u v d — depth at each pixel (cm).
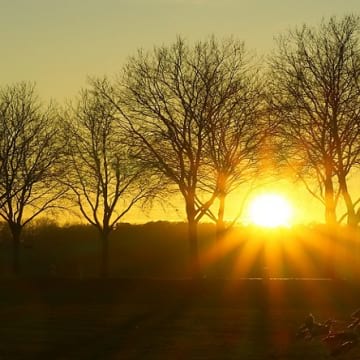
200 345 3662
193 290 6047
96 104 7494
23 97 7650
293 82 6419
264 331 4153
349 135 6303
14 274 7425
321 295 5753
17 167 7494
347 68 6331
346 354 3016
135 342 3803
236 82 6694
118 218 7562
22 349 3622
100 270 8025
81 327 4416
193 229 6750
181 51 6738
